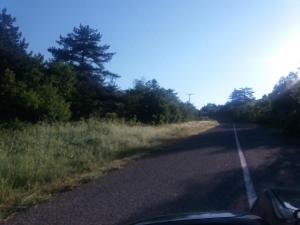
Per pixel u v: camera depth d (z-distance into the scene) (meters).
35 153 14.98
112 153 18.12
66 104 35.75
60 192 10.69
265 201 4.50
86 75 62.69
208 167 14.79
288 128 35.19
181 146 23.86
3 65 38.53
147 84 55.38
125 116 52.28
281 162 16.05
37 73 39.59
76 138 20.83
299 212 3.64
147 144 22.98
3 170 11.74
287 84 43.25
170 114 56.22
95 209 8.80
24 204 9.36
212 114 194.12
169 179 12.30
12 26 54.88
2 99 32.59
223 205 8.95
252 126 65.31
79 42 65.31
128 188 10.97
